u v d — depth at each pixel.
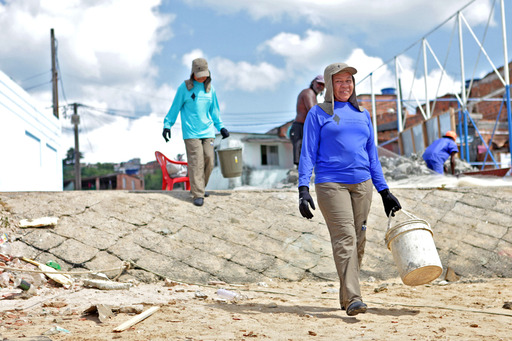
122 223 6.09
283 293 4.58
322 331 3.10
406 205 7.45
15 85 9.92
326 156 3.72
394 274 5.58
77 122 36.06
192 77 6.94
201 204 6.91
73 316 3.35
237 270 5.37
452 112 15.90
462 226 6.77
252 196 7.50
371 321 3.40
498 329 3.15
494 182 9.05
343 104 3.83
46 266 4.86
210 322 3.26
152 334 2.91
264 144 29.98
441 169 10.52
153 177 57.97
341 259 3.58
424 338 2.92
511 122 13.90
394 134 31.19
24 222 5.70
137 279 4.96
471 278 5.50
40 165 11.62
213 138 7.11
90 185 54.00
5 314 3.34
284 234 6.31
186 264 5.36
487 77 24.48
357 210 3.79
